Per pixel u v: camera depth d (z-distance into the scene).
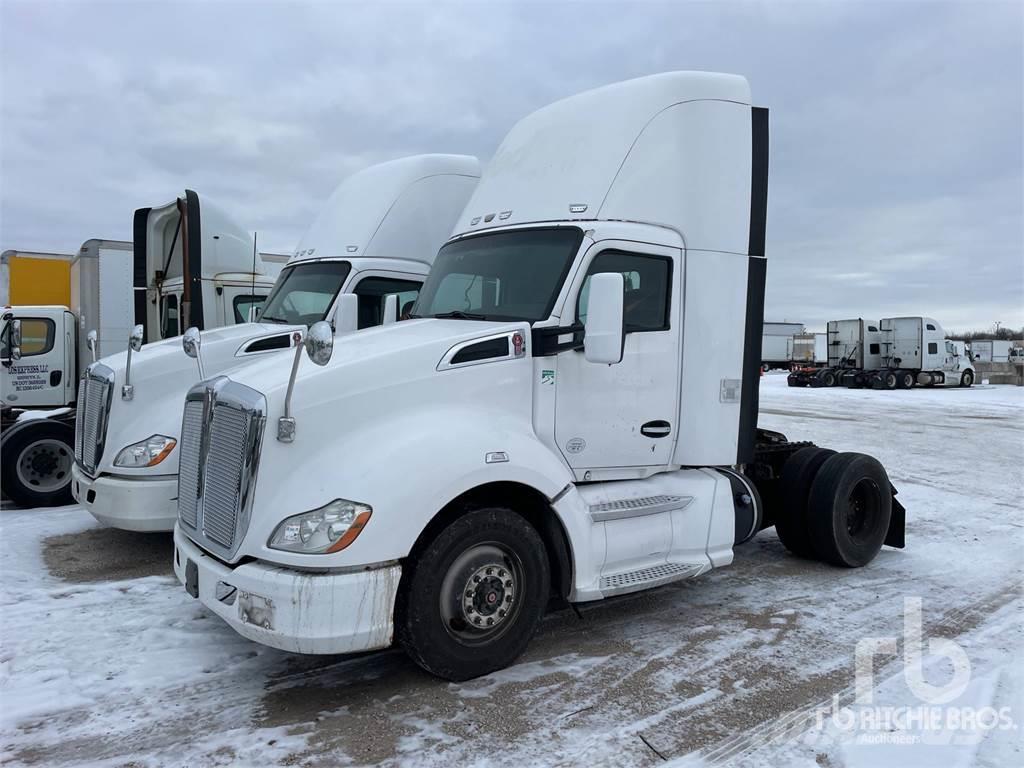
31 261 14.25
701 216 5.32
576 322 4.73
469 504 4.12
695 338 5.31
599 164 5.15
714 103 5.41
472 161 8.69
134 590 5.43
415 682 4.09
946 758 3.36
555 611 5.28
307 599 3.55
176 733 3.54
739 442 5.58
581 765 3.30
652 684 4.11
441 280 5.53
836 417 20.81
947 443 14.95
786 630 4.94
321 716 3.71
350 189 8.69
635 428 5.02
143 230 10.07
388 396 4.06
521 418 4.52
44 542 6.71
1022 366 46.41
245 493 3.74
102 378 6.26
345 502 3.68
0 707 3.75
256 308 9.83
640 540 4.80
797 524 6.45
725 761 3.34
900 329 37.09
